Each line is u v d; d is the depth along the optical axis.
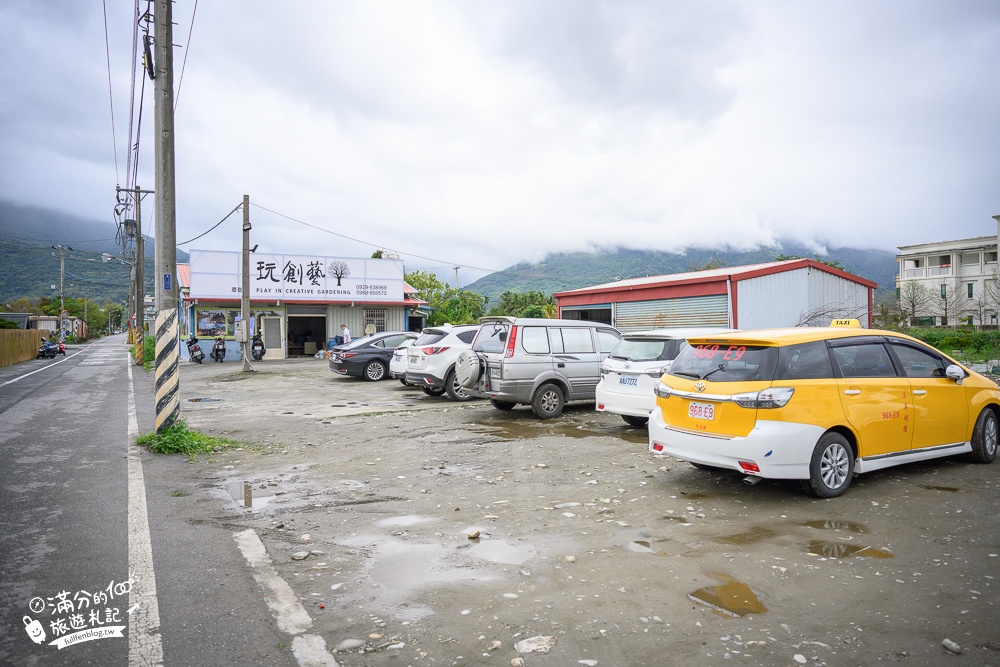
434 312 45.31
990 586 3.70
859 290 18.78
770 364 5.53
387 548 4.56
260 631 3.28
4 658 3.03
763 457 5.28
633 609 3.49
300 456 8.00
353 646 3.12
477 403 13.14
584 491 6.06
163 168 9.52
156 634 3.25
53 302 95.62
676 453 5.97
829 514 5.16
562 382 10.73
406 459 7.68
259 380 19.75
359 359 18.97
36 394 16.62
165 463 7.62
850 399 5.68
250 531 4.97
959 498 5.52
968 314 47.41
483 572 4.07
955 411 6.45
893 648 3.03
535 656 3.00
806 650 3.02
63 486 6.46
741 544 4.51
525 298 60.94
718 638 3.15
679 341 8.81
